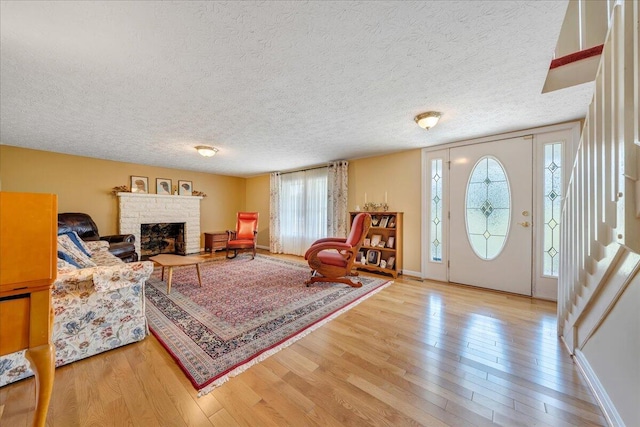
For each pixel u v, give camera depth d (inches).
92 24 50.1
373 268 155.9
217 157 175.9
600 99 50.1
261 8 46.4
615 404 45.1
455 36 54.6
